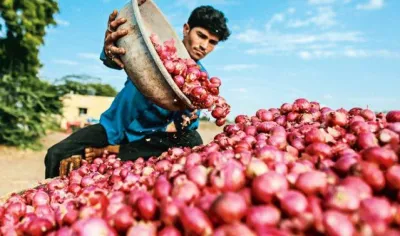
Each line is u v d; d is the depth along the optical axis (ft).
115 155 13.20
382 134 6.49
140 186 6.63
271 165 5.71
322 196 4.76
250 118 10.51
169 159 8.59
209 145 8.70
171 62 11.30
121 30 10.85
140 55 10.61
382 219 4.19
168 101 11.14
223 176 5.24
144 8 14.05
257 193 4.83
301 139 7.14
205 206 4.82
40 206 7.52
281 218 4.55
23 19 64.59
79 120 122.72
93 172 10.49
